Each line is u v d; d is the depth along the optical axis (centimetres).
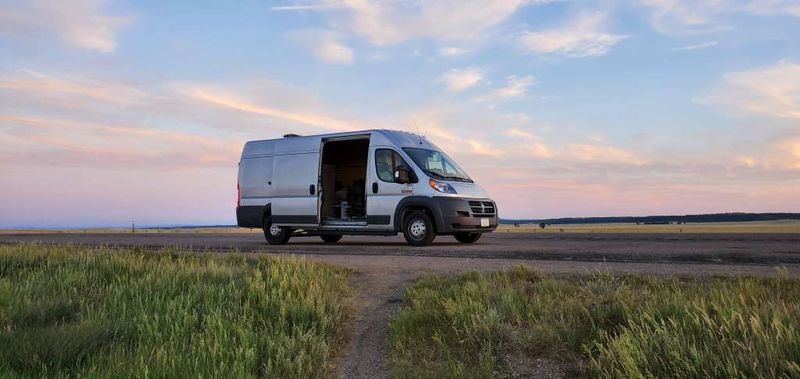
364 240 1759
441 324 538
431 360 484
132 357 479
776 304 458
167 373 448
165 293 674
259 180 1568
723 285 547
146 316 575
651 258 873
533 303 544
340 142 1582
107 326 549
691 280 629
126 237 2230
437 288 657
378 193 1373
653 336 420
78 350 499
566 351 455
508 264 830
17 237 2256
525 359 459
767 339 377
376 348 550
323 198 1506
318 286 677
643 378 376
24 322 573
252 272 788
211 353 488
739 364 364
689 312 450
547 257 925
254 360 485
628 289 557
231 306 619
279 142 1559
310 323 584
